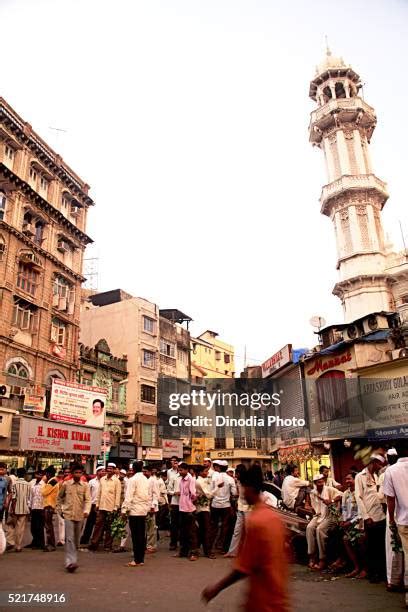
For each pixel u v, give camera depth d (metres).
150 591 6.73
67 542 8.29
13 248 24.69
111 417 33.56
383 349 16.56
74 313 29.80
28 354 24.94
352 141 40.62
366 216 37.97
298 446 19.66
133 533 9.02
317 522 8.66
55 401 23.66
